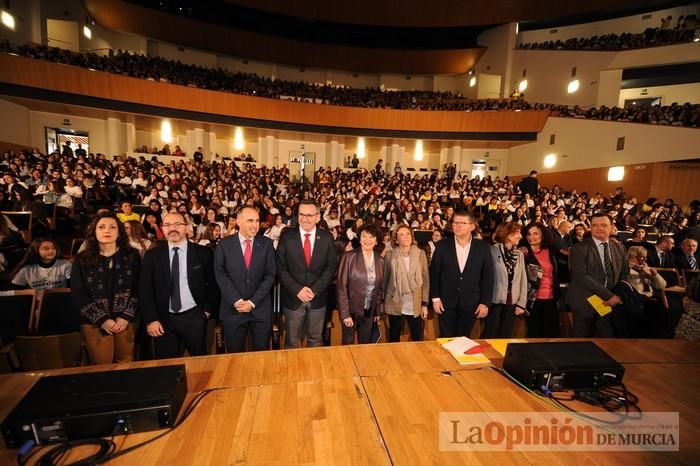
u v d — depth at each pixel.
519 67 17.48
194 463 1.00
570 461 1.04
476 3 15.79
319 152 17.78
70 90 12.00
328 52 18.67
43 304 2.50
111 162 11.59
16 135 12.24
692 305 2.23
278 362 1.60
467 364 1.60
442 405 1.29
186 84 13.96
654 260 4.97
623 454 1.07
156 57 15.91
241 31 17.17
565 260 3.73
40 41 13.95
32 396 1.11
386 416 1.22
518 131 15.41
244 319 2.50
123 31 16.03
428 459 1.04
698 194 11.14
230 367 1.54
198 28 16.53
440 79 20.55
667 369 1.59
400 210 9.42
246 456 1.03
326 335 3.29
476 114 15.53
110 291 2.33
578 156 13.88
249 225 2.44
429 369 1.56
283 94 16.25
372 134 15.96
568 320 3.31
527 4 15.70
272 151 16.39
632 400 1.34
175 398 1.18
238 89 15.30
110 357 2.33
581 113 14.39
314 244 2.70
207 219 6.09
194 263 2.53
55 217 6.84
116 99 12.69
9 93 11.30
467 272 2.71
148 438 1.09
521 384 1.43
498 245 2.97
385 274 2.92
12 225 5.07
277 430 1.14
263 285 2.50
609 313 2.70
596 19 16.84
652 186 11.75
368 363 1.60
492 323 2.94
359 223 6.47
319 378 1.47
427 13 16.47
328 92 17.44
